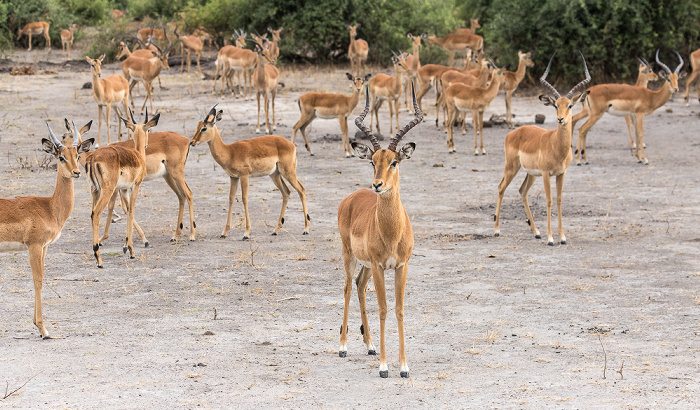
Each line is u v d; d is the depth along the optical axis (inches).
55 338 345.4
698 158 845.2
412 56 1252.5
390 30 1745.8
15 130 964.6
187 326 365.4
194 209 634.2
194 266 476.4
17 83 1398.9
